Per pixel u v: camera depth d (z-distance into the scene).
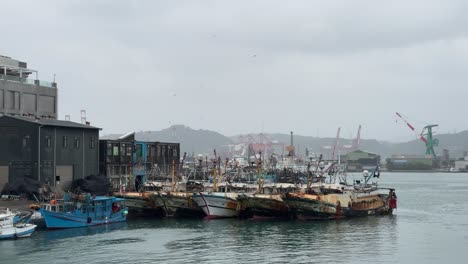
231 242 63.16
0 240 62.56
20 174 86.25
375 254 57.56
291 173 111.69
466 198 142.25
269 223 78.06
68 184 90.50
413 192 172.38
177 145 115.56
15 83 102.38
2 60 109.75
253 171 110.00
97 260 53.19
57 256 54.72
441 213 98.88
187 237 66.00
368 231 72.25
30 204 75.88
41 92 107.50
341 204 81.94
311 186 86.31
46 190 82.81
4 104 100.19
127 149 102.19
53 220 70.00
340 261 54.09
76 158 92.31
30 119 89.69
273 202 80.12
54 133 88.38
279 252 57.75
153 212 83.62
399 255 57.25
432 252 59.03
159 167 110.06
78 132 92.88
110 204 76.81
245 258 54.78
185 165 132.12
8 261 52.56
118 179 99.38
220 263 52.72
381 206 91.62
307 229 73.12
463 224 81.31
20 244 60.56
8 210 66.38
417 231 73.31
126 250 57.94
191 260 53.72
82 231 69.81
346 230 72.81
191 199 82.06
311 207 79.25
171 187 89.88
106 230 70.94
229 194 81.94
